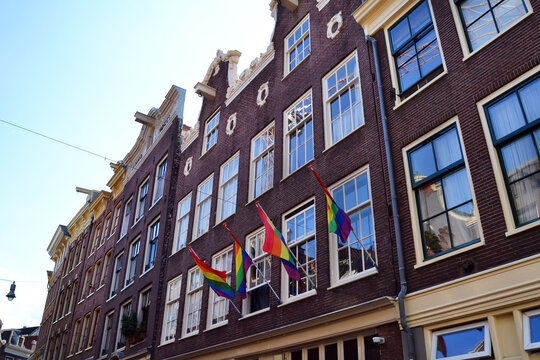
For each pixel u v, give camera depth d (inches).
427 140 393.7
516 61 343.6
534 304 281.4
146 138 1139.3
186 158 882.8
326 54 568.1
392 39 471.8
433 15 426.6
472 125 357.1
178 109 981.8
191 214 780.6
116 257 1072.8
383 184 420.8
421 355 332.8
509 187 322.7
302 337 441.7
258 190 624.7
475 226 337.4
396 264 380.2
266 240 442.9
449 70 393.1
